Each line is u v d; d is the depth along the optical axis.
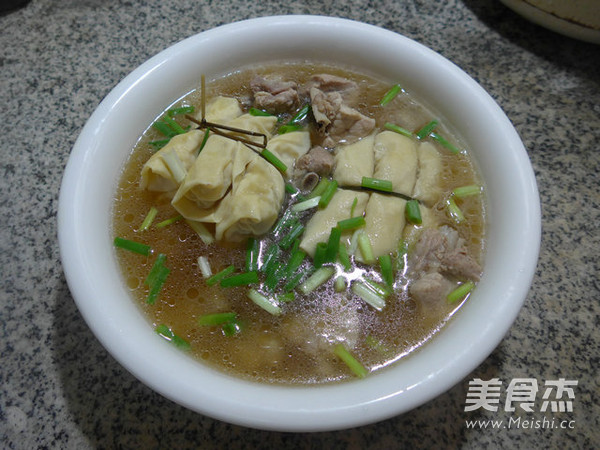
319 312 0.24
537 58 0.40
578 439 0.25
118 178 0.26
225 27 0.29
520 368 0.27
